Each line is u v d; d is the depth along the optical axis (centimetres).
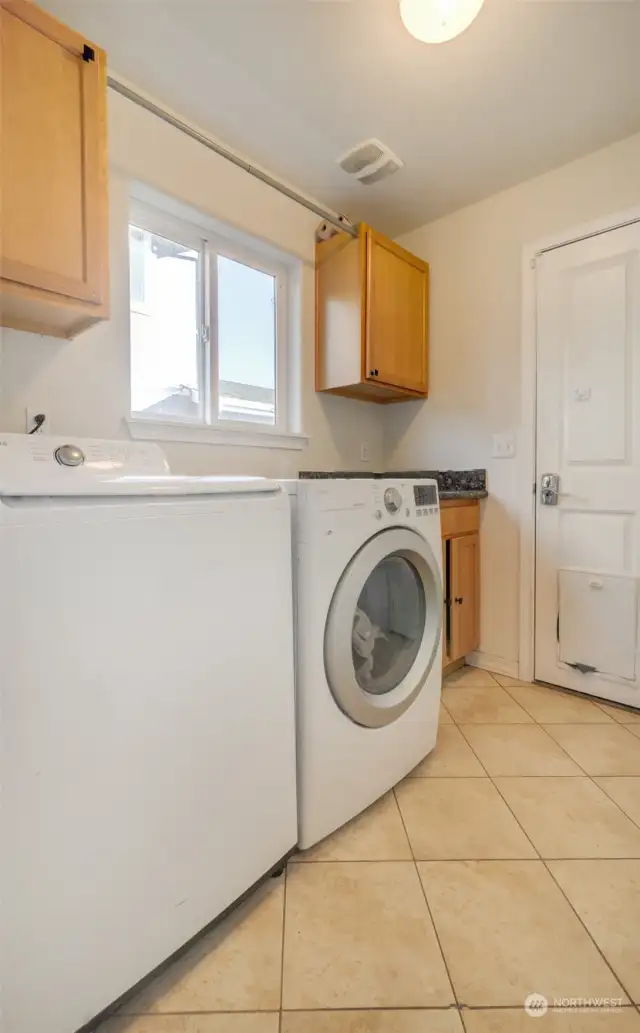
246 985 83
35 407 139
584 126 172
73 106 113
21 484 65
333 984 83
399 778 136
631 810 127
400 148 183
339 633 111
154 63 146
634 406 180
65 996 69
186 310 185
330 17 130
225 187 183
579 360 192
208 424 182
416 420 250
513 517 214
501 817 125
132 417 159
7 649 61
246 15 130
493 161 191
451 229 230
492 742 161
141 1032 76
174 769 82
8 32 102
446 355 236
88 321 128
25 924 65
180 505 82
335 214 226
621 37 135
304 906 99
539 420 205
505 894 101
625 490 183
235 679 92
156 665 78
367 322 208
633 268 178
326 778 113
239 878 95
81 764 69
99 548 71
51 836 66
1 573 61
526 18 129
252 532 95
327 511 109
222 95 158
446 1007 79
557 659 203
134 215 167
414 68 146
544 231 200
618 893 101
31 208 107
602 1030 75
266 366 214
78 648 68
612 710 184
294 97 158
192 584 84
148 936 80
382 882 105
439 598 147
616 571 186
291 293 219
